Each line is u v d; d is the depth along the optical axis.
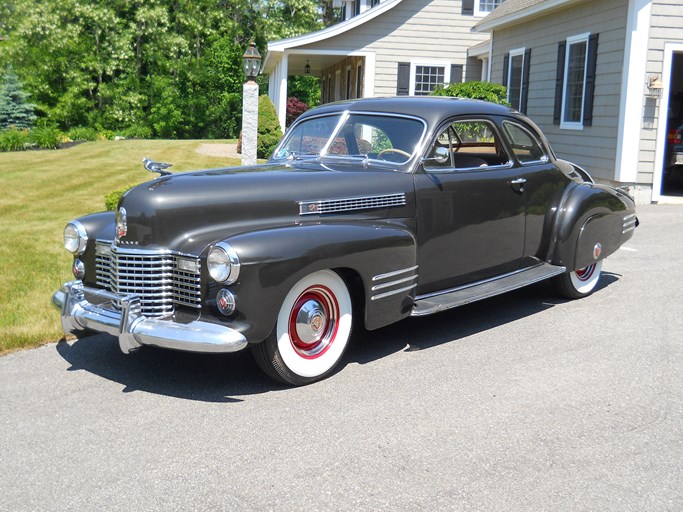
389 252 4.75
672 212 11.51
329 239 4.40
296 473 3.46
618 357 5.08
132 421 4.05
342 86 25.61
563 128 14.71
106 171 15.69
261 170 5.02
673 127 15.45
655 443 3.77
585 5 13.70
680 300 6.56
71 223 4.98
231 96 36.81
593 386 4.55
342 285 4.64
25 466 3.54
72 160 18.17
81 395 4.42
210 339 4.04
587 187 6.54
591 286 6.74
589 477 3.42
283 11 41.66
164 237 4.35
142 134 34.69
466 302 5.25
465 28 20.70
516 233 5.96
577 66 14.20
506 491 3.29
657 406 4.24
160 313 4.38
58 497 3.26
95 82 35.19
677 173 15.59
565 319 6.04
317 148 5.67
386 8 20.09
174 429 3.94
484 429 3.93
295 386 4.55
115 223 4.79
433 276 5.35
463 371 4.82
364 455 3.64
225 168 5.20
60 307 4.77
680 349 5.25
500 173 5.78
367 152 5.44
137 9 36.53
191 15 37.31
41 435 3.87
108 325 4.39
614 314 6.16
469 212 5.51
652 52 12.02
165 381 4.66
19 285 6.71
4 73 29.25
